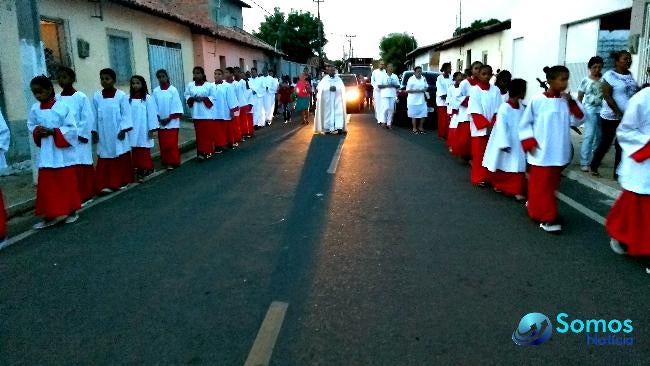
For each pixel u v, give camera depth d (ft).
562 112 16.98
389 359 10.09
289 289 13.25
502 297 12.59
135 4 42.65
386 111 51.24
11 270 14.99
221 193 23.95
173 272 14.52
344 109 47.52
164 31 54.39
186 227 18.70
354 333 11.04
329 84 46.70
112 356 10.37
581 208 20.26
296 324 11.46
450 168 29.25
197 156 34.58
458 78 34.76
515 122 21.11
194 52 63.93
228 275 14.23
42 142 18.76
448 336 10.87
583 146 25.73
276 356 10.25
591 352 10.27
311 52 156.76
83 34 38.78
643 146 13.71
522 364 9.90
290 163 31.68
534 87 49.06
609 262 14.70
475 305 12.21
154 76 51.62
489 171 23.29
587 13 38.68
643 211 14.05
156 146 39.01
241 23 106.11
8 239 17.95
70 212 19.71
